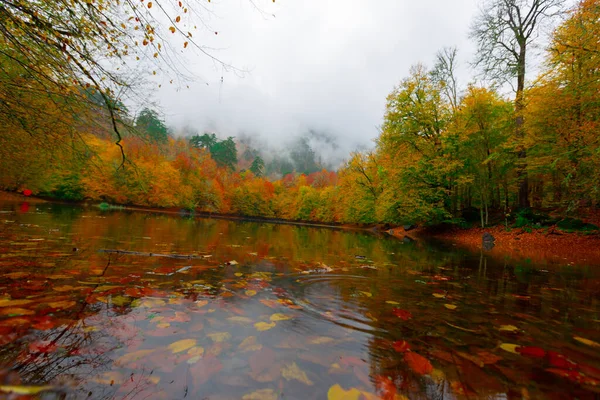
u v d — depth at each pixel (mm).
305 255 6566
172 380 1422
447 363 1777
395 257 7051
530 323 2561
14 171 10727
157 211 42000
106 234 7258
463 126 15156
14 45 3246
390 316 2617
